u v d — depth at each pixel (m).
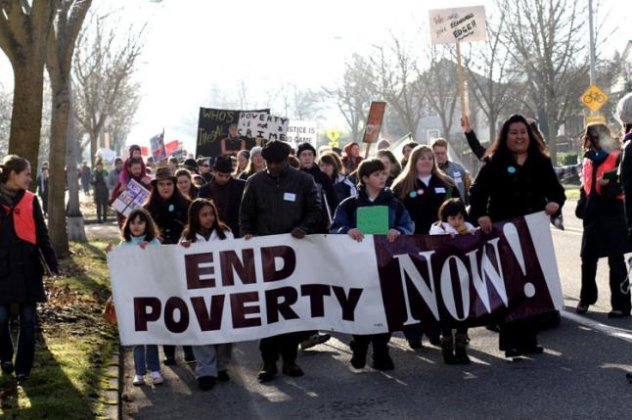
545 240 8.44
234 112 21.14
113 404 7.58
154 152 28.08
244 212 8.53
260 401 7.80
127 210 11.44
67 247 17.20
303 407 7.51
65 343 9.47
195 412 7.57
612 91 56.03
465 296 8.39
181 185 11.36
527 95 54.47
